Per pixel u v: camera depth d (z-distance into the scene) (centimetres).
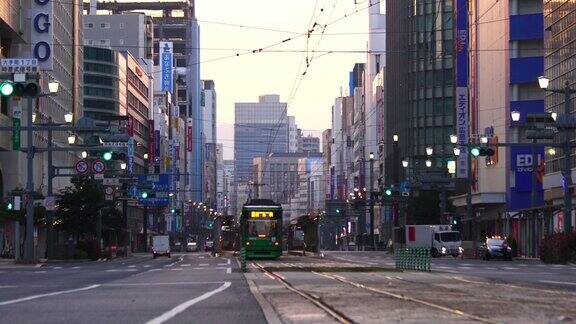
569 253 5575
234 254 8444
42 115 8944
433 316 1577
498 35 8875
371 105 17812
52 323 1523
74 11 11688
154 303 2033
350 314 1630
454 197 10262
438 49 13075
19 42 8294
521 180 8481
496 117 8944
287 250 9900
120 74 15088
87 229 7500
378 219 15925
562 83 6844
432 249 8056
